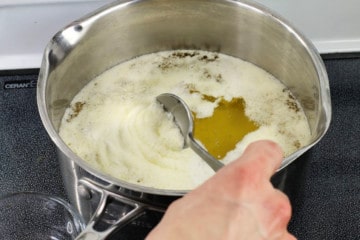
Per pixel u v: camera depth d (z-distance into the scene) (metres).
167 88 0.49
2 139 0.49
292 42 0.46
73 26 0.46
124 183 0.35
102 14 0.47
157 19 0.49
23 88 0.52
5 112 0.51
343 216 0.44
